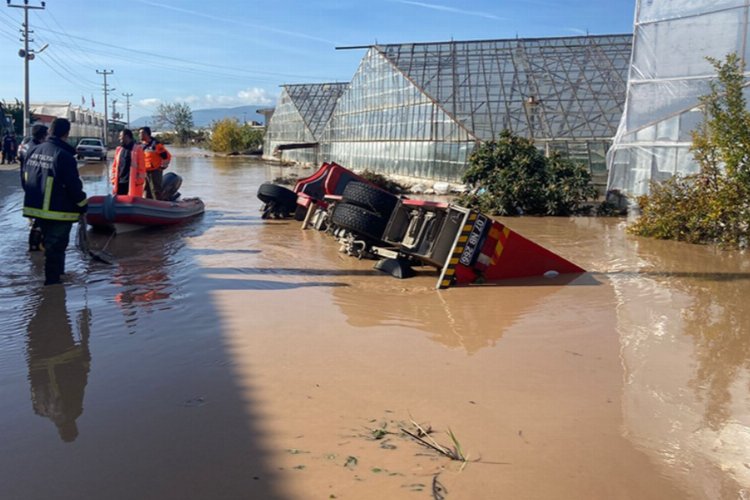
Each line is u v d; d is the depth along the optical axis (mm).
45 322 6504
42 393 4730
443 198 22859
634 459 3889
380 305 7547
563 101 25797
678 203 13148
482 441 4082
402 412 4508
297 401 4652
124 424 4227
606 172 23594
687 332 6633
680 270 10039
